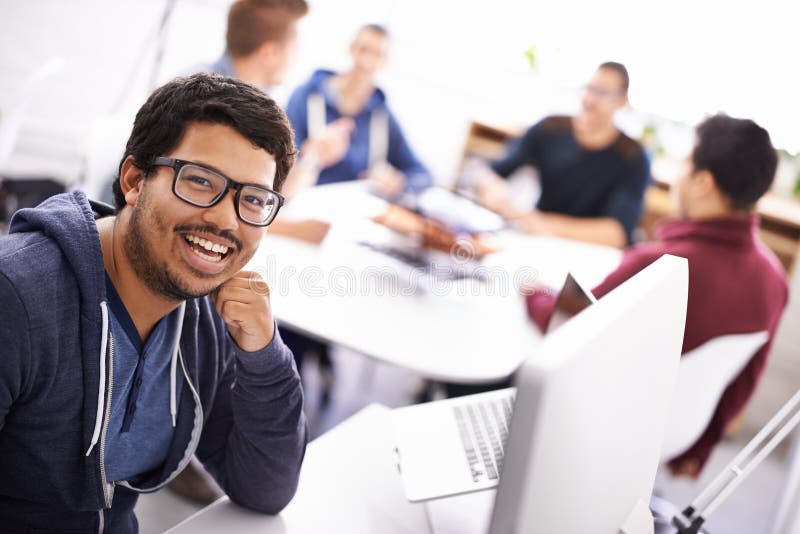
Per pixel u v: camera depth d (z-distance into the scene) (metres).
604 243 2.52
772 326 1.77
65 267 0.78
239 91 0.78
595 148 2.65
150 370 0.88
